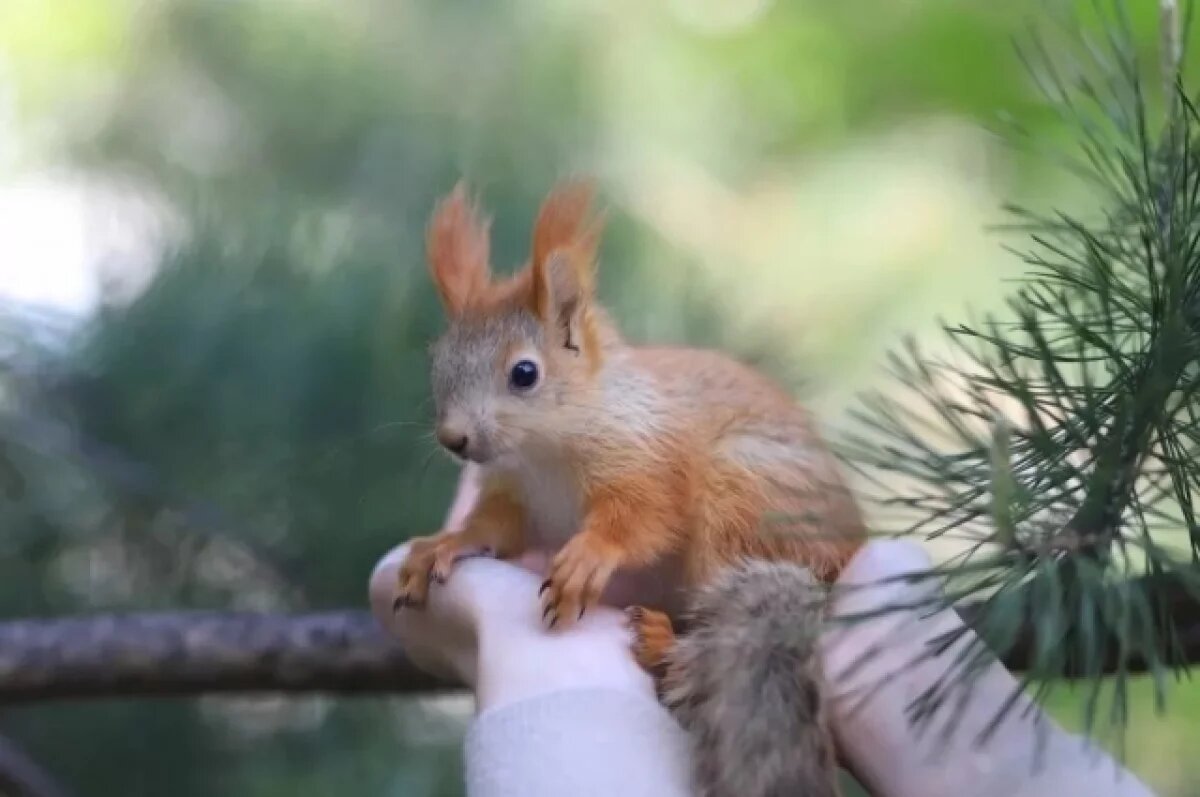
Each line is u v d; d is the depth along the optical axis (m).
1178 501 1.07
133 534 1.43
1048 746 1.10
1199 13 1.41
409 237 1.39
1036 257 1.16
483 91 1.44
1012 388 1.08
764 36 1.70
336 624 1.36
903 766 1.10
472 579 1.19
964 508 1.07
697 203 1.60
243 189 1.43
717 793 1.12
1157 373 1.06
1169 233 1.09
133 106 1.48
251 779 1.42
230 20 1.47
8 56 1.61
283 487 1.38
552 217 1.28
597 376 1.26
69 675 1.35
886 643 1.09
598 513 1.24
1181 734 1.41
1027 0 1.57
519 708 1.12
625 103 1.50
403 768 1.40
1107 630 1.04
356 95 1.43
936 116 1.69
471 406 1.26
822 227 1.67
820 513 1.18
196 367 1.38
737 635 1.14
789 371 1.39
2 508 1.42
